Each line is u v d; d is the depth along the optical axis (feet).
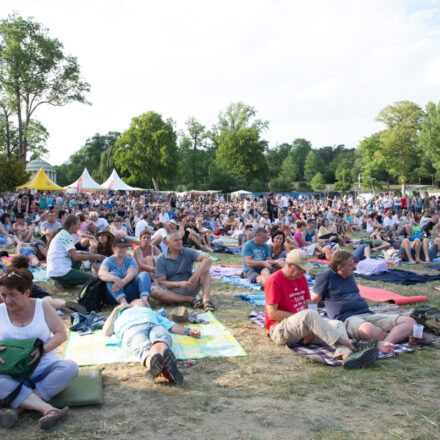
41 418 9.95
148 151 220.64
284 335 15.78
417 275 30.86
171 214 70.38
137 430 10.03
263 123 260.21
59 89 135.85
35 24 127.54
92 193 164.55
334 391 12.28
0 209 69.46
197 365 14.20
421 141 203.31
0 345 10.58
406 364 14.37
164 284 22.27
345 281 16.97
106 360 14.49
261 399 11.75
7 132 150.41
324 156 497.05
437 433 9.93
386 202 86.84
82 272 24.94
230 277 29.89
